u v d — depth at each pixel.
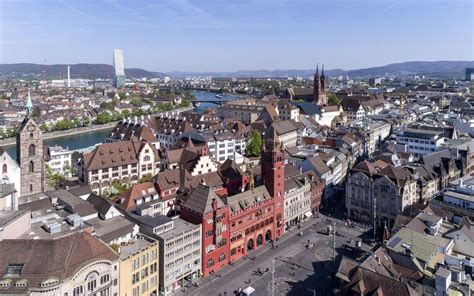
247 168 195.25
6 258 83.31
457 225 116.69
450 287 86.19
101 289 88.50
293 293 105.12
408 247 100.19
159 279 106.38
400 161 182.50
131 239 107.12
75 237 89.06
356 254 125.88
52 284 79.12
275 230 141.50
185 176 154.88
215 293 106.06
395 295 80.69
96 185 175.50
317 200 169.12
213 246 118.12
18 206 113.12
